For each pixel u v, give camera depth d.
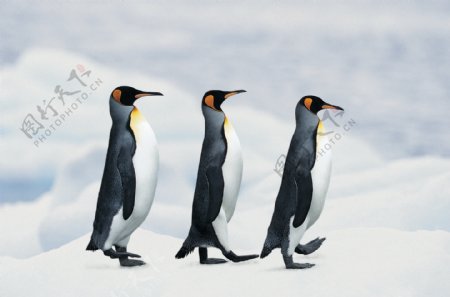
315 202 14.17
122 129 14.88
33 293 14.70
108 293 14.19
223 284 13.96
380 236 17.33
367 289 13.27
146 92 15.04
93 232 15.07
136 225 15.27
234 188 15.20
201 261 15.77
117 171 14.66
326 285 13.45
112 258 15.17
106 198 14.77
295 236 14.22
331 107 14.28
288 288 13.39
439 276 14.05
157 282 14.55
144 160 14.75
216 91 15.31
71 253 17.48
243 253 17.50
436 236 17.06
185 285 14.16
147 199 14.92
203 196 15.09
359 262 14.92
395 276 13.89
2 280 15.52
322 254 15.84
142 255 17.14
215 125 15.16
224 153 14.98
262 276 14.27
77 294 14.32
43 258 17.31
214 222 15.05
